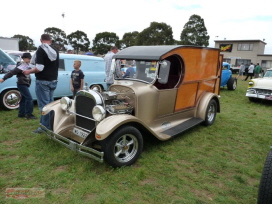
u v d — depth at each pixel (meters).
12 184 2.90
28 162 3.49
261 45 37.97
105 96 3.67
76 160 3.57
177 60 4.51
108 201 2.63
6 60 6.37
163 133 4.14
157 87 4.38
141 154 3.89
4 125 5.11
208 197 2.82
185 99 4.82
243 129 5.50
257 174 3.36
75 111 3.89
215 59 5.62
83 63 7.91
